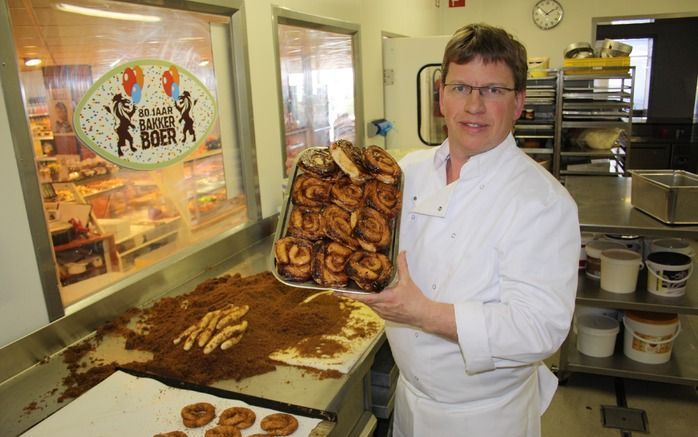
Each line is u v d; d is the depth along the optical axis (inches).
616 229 92.2
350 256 44.1
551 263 44.6
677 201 89.6
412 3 184.5
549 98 175.6
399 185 51.9
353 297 42.9
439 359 52.0
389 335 57.6
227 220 88.0
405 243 55.1
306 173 52.1
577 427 97.0
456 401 53.3
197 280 76.2
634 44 221.5
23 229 53.2
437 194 51.8
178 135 75.4
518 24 224.7
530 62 184.2
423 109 156.4
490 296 48.3
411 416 56.9
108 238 64.8
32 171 53.4
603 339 106.3
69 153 58.9
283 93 103.7
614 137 174.4
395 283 43.1
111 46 63.4
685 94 221.5
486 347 42.7
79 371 53.2
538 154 183.9
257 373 51.9
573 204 46.6
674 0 208.2
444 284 50.1
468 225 49.5
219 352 55.2
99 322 61.9
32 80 54.4
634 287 102.0
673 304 96.4
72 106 58.8
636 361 105.7
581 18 217.2
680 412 100.1
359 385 55.2
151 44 69.4
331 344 56.7
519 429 53.9
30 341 54.2
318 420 45.2
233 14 84.1
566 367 106.0
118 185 65.9
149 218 71.2
